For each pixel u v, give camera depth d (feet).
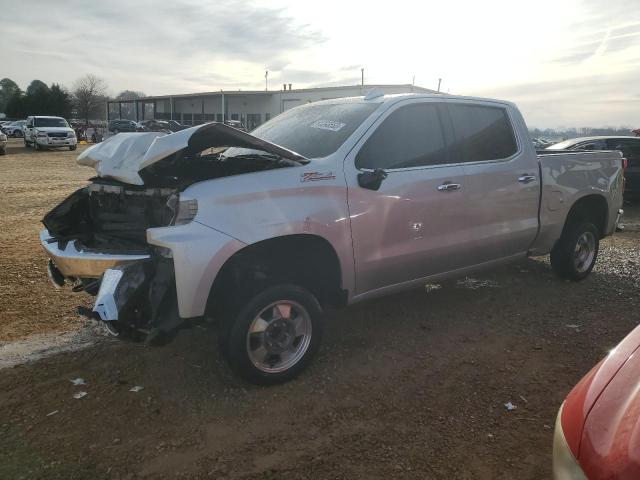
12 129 161.68
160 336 10.69
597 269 22.02
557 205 17.95
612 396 5.97
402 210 13.57
